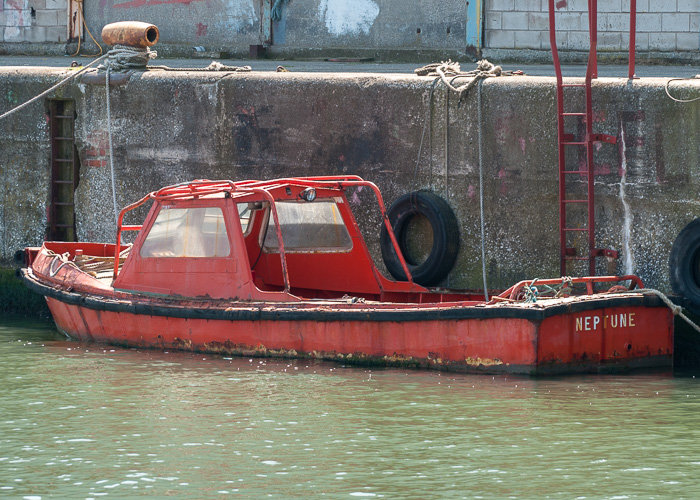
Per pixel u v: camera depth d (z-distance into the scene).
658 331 33.56
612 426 26.80
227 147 44.41
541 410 28.14
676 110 36.56
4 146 47.72
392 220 41.59
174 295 36.16
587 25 63.44
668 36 62.56
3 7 71.69
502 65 62.28
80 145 46.91
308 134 43.09
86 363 34.41
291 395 29.80
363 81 42.12
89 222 47.06
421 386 30.55
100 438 26.20
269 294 34.66
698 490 22.47
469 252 40.78
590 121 37.19
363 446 25.38
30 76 47.38
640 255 37.50
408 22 66.06
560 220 37.94
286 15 67.88
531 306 30.73
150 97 45.38
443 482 23.03
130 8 70.06
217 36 68.88
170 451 25.19
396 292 37.84
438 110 40.81
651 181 37.16
